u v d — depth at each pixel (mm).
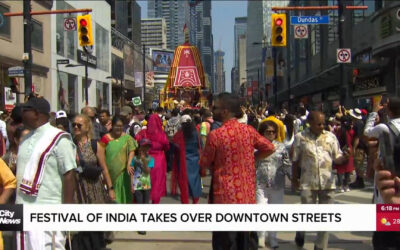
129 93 61188
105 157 6738
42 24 27375
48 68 27953
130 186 6867
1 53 21734
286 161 6457
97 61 40625
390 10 20766
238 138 4445
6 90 15438
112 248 6469
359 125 10438
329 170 5934
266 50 78750
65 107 31281
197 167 8766
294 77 61000
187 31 32281
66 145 4172
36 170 4039
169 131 11055
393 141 3301
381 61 24562
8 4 22688
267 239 6477
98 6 41344
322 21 15258
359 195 10273
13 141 5410
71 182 4176
